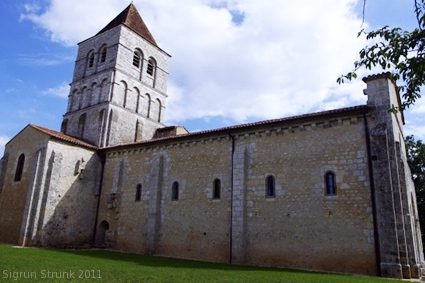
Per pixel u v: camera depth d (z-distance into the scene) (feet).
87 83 119.55
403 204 53.36
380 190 54.39
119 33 117.60
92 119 110.63
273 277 44.01
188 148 80.12
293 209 62.18
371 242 53.47
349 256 54.85
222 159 73.61
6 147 101.04
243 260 64.34
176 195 78.89
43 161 86.02
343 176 58.75
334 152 60.70
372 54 26.86
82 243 88.69
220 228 69.46
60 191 86.94
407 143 109.40
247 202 67.67
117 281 36.32
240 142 72.13
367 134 58.23
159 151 85.20
